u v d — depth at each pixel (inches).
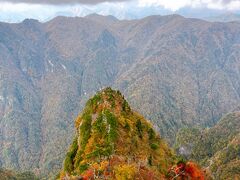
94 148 2625.5
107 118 2851.9
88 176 2188.7
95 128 2819.9
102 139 2704.2
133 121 3127.5
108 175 2165.4
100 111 3078.2
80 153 2736.2
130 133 2861.7
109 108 3078.2
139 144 2827.3
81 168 2409.0
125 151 2586.1
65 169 2891.2
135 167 2235.5
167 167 2687.0
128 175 2140.7
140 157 2573.8
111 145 2583.7
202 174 2687.0
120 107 3235.7
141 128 3125.0
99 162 2365.9
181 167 2628.0
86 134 2878.9
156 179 2274.9
